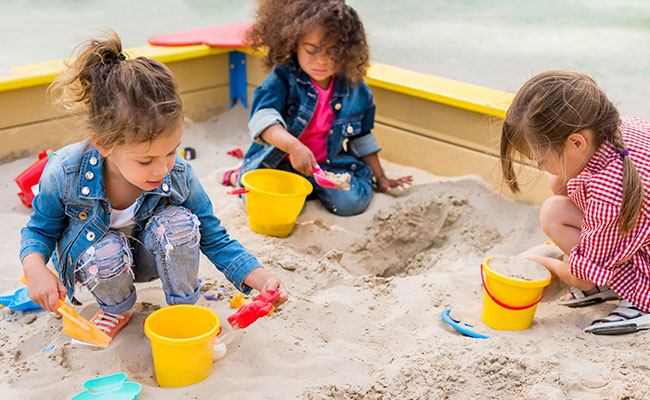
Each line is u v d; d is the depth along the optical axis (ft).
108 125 3.98
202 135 9.79
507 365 4.53
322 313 5.36
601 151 4.96
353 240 7.22
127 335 4.83
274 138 7.06
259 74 10.06
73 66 4.23
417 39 13.93
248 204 6.93
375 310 5.57
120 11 14.51
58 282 4.32
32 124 8.35
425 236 7.59
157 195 4.72
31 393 4.22
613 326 5.02
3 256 6.25
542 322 5.39
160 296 5.44
